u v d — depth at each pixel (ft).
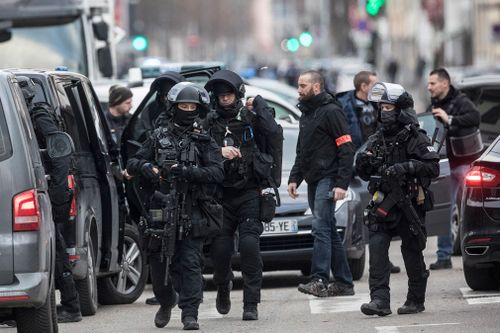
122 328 89.86
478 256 97.81
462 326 84.38
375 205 90.53
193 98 86.17
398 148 90.53
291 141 126.72
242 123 89.71
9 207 75.10
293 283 118.62
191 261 87.20
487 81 140.77
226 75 89.56
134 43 266.16
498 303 96.02
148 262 88.43
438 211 125.29
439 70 127.65
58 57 184.03
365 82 124.16
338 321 89.86
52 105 90.48
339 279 105.81
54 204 84.07
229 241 91.15
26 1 183.52
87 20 185.26
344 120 102.94
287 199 113.70
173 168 85.81
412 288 92.32
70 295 92.38
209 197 86.94
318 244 104.12
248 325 89.30
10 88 77.30
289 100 210.18
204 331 86.84
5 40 184.24
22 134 76.33
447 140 126.93
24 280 74.84
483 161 97.55
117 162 104.68
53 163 83.87
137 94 136.46
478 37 612.29
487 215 97.09
